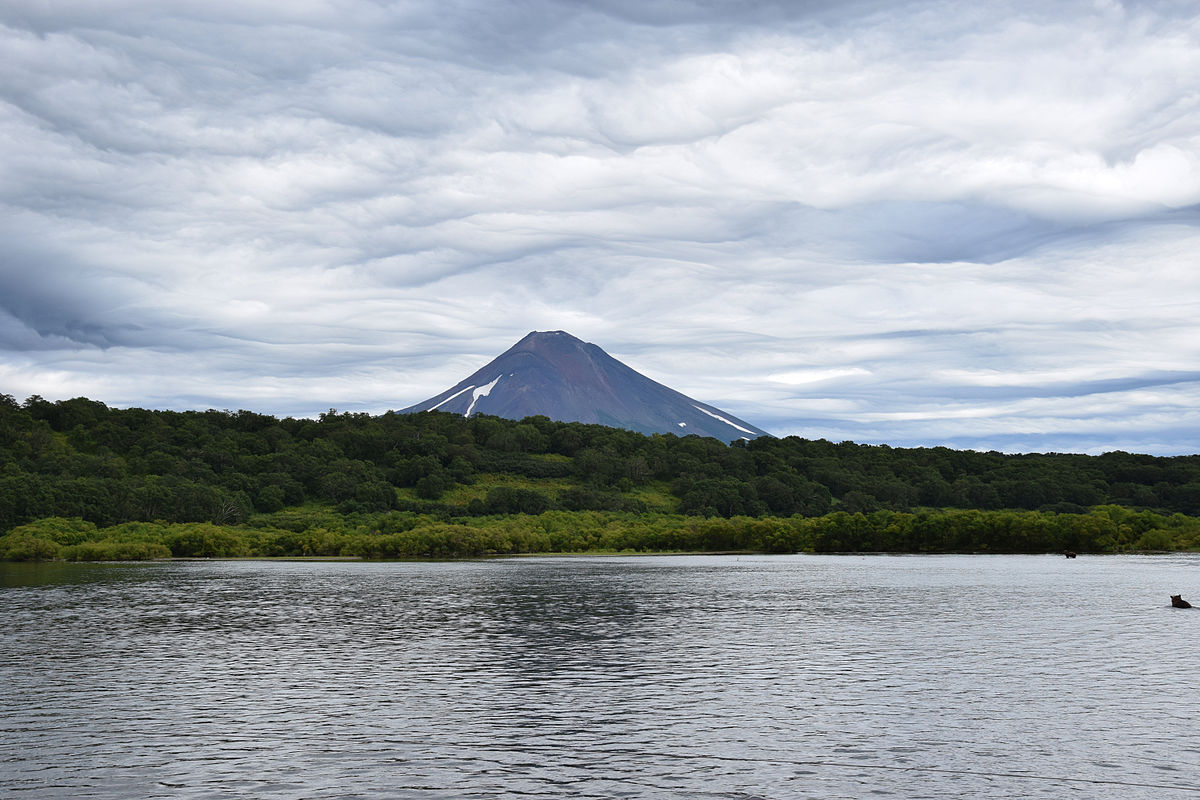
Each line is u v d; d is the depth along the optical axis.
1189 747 45.66
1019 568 186.38
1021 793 39.06
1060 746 45.88
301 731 49.09
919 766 42.72
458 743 46.72
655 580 158.00
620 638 83.94
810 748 45.69
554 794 39.03
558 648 77.94
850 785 40.06
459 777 41.25
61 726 50.12
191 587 142.12
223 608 110.69
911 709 53.97
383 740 47.28
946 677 63.88
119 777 41.12
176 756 44.31
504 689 60.16
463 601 119.88
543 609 109.50
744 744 46.47
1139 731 48.72
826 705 55.03
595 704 55.47
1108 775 41.31
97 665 69.50
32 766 42.75
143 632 88.50
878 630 88.69
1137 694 57.97
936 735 48.09
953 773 41.69
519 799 38.44
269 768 42.50
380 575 172.12
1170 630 87.62
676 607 111.50
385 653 75.38
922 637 83.62
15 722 51.03
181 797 38.59
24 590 136.00
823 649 76.69
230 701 56.50
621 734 48.44
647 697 57.47
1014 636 83.81
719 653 74.88
